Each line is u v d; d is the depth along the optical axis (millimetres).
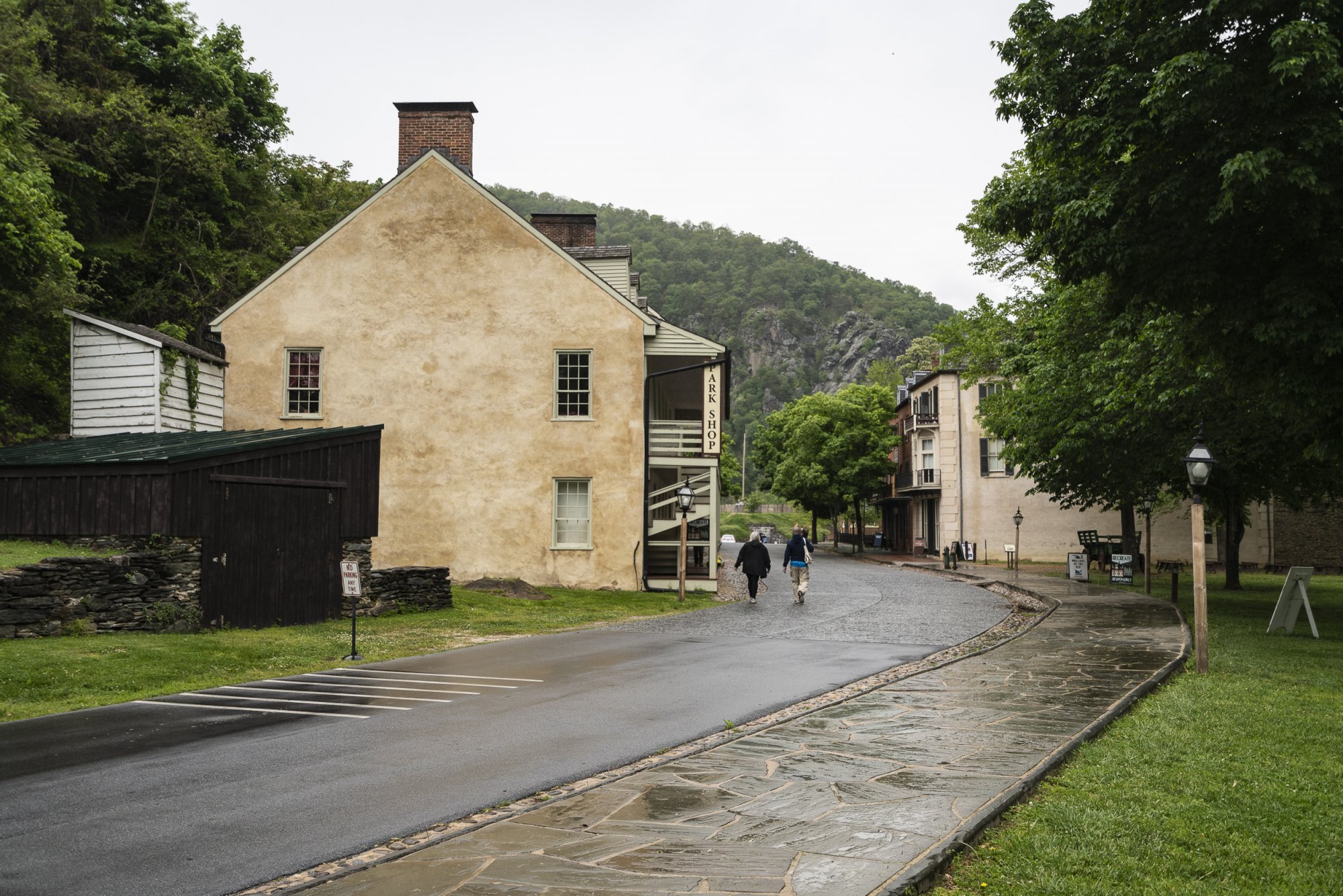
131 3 37625
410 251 28047
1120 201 13188
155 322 35156
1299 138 11367
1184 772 7180
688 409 42188
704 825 5840
